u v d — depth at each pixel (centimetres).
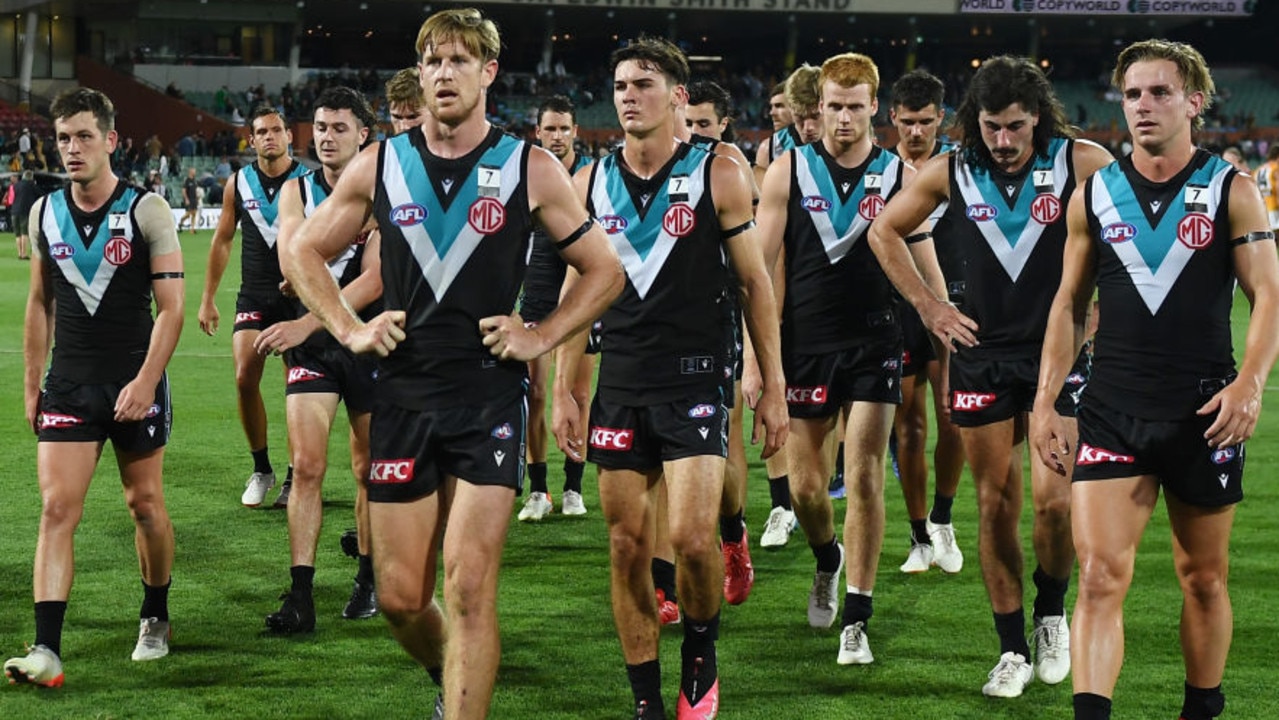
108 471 945
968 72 6025
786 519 780
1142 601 655
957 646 593
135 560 723
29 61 4881
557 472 982
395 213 423
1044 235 532
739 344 735
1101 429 448
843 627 574
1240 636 601
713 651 500
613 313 501
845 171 605
